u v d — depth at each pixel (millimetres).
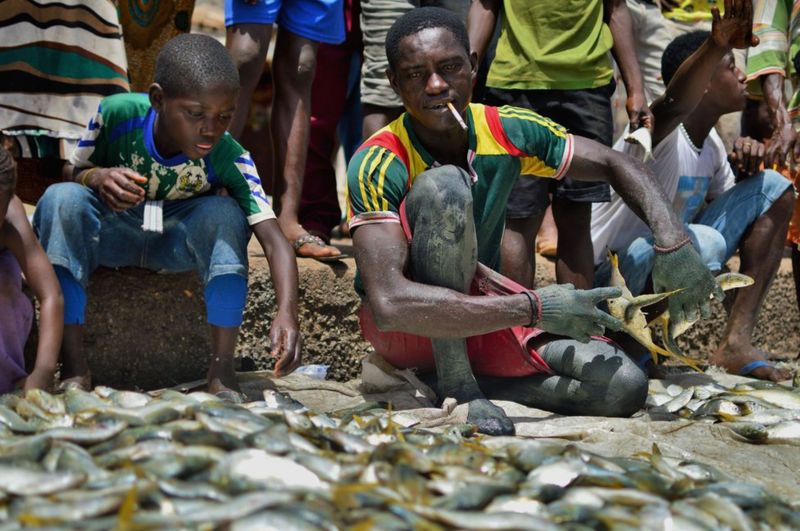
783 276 7234
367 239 4328
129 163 4785
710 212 6008
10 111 5297
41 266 4430
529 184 5516
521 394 4770
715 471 3555
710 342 6828
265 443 3207
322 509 2625
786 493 3662
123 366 5105
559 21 5602
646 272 5457
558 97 5648
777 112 6070
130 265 5094
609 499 3004
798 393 4953
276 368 4480
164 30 6285
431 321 4191
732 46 5273
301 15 5871
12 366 4523
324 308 5613
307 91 5934
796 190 6562
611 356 4590
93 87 5449
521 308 4172
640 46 6996
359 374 5758
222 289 4684
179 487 2773
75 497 2686
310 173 6551
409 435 3711
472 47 5695
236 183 4852
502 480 3174
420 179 4328
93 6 5438
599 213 5973
